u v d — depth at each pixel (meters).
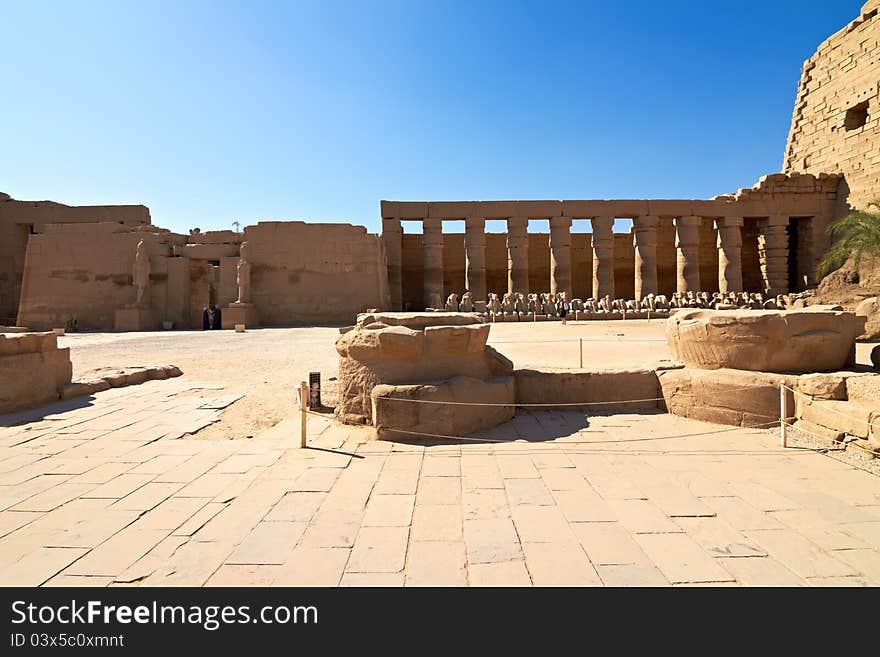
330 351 13.02
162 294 23.16
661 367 7.42
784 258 26.86
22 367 7.29
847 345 6.50
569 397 7.43
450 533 3.45
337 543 3.32
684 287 27.39
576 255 32.69
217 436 6.11
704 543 3.28
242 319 22.16
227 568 3.02
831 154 25.66
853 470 4.66
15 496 4.11
